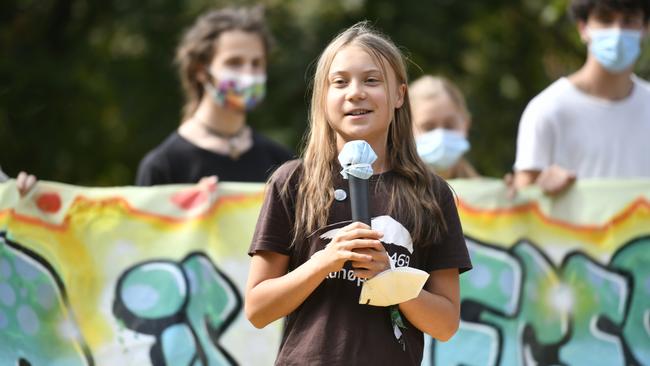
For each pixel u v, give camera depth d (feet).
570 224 45.80
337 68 31.07
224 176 48.67
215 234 45.11
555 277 45.62
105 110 101.96
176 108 98.94
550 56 115.03
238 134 49.90
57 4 106.11
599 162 47.42
